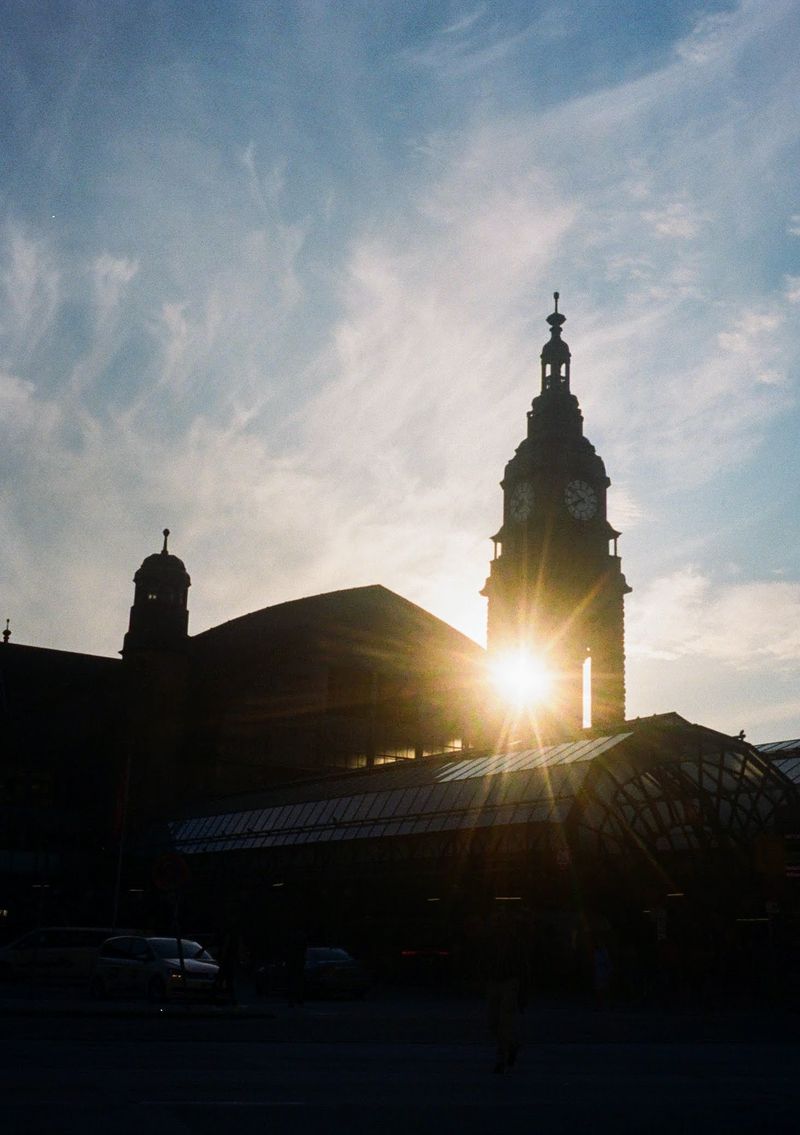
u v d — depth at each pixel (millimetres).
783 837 49094
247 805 83750
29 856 95188
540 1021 37219
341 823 70938
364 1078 19375
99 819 100000
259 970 50094
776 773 60469
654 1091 18297
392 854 66938
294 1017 36094
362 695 106500
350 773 77812
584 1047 27500
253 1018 35062
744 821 60094
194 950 40594
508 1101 16703
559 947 56781
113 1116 14164
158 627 100688
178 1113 14547
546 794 58625
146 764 97500
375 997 51125
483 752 68500
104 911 92562
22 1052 22359
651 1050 26703
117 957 40812
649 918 58094
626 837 58938
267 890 75688
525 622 97062
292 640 103375
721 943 57625
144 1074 18984
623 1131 13977
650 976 53750
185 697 100438
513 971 21125
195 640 109625
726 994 54438
